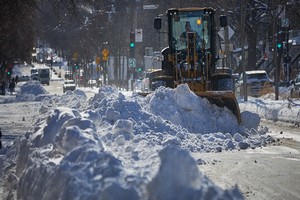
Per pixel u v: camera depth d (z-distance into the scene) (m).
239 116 38.19
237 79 109.31
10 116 66.12
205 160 26.53
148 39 172.75
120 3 162.00
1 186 22.06
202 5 111.94
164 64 50.72
